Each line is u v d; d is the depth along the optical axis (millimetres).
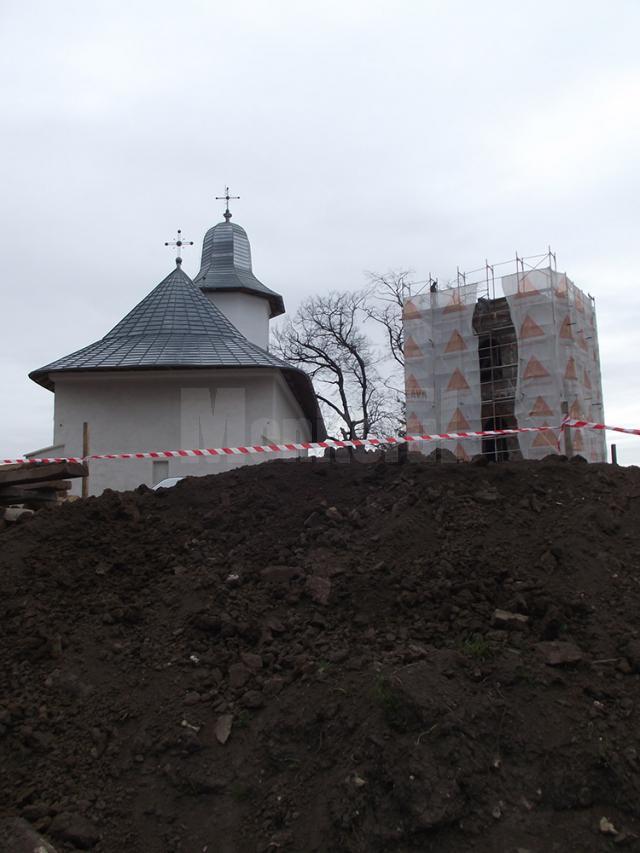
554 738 3908
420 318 23844
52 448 17531
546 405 20438
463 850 3447
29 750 4242
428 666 4227
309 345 38594
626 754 3777
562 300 21500
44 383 18781
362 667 4441
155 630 5176
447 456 8891
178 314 20781
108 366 17422
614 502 6176
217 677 4680
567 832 3525
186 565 5953
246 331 29750
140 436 17797
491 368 22203
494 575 5230
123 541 6383
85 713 4492
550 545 5531
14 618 5344
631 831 3504
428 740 3787
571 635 4676
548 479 6641
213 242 31766
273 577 5586
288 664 4699
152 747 4203
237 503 6879
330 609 5176
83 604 5516
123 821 3830
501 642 4562
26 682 4758
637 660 4359
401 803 3561
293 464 7996
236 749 4156
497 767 3773
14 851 3533
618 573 5250
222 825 3785
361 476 7297
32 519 6934
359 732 3932
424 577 5254
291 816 3730
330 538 5992
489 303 22953
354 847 3479
